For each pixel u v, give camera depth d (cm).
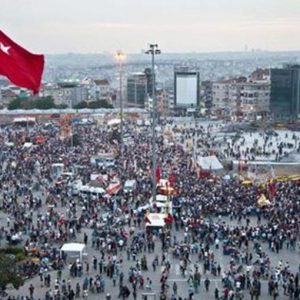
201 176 9544
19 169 10100
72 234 6712
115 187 8300
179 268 5847
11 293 5194
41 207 8100
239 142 15862
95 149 12450
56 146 12794
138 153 11962
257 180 9525
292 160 12094
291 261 6062
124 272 5759
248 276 5391
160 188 8162
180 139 15725
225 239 6488
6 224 7219
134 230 6950
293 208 7450
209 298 5156
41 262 5803
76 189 8488
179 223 7106
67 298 5041
